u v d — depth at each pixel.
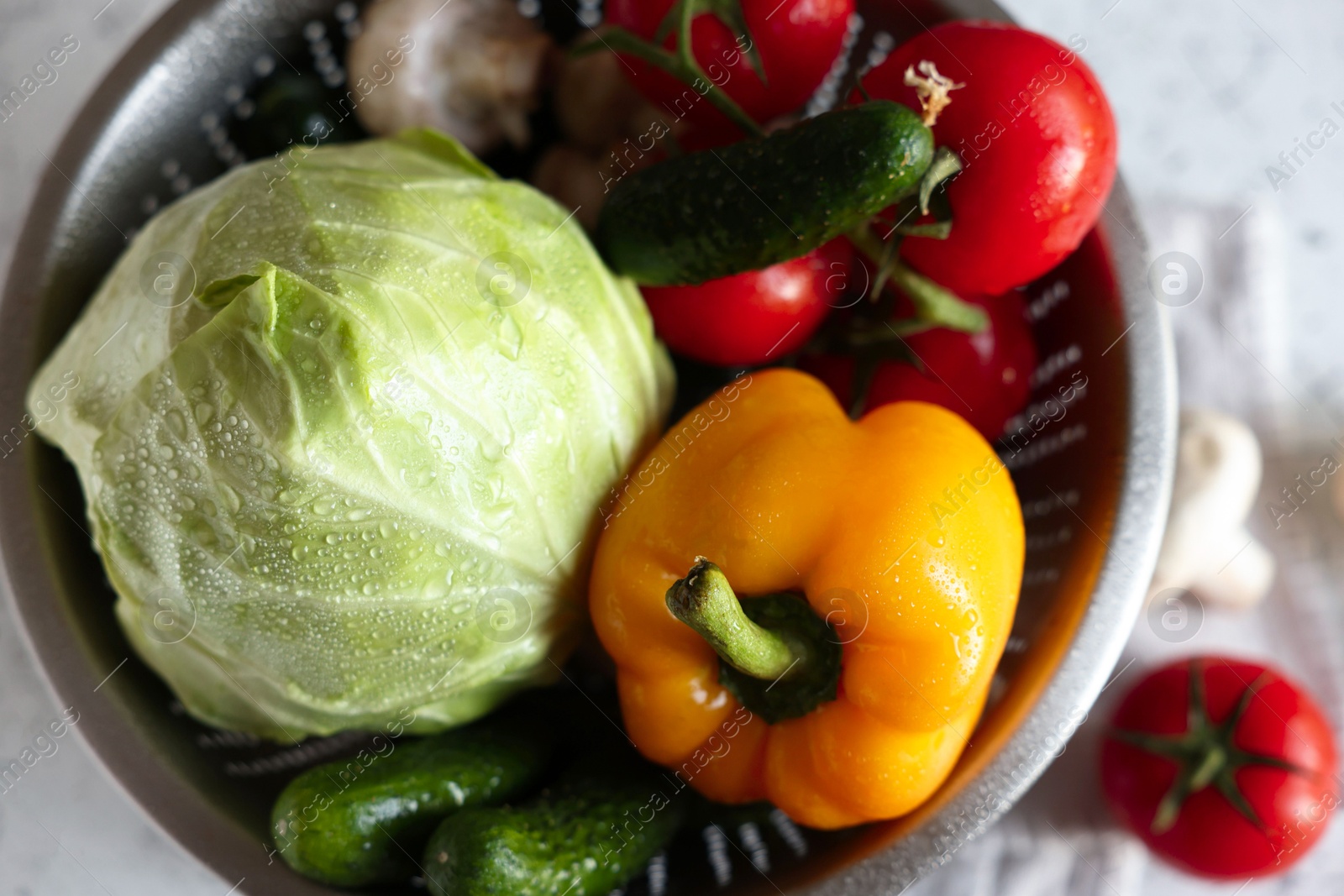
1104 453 0.41
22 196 0.52
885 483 0.39
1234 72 0.54
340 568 0.37
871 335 0.43
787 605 0.39
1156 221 0.52
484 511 0.38
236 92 0.46
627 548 0.40
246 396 0.36
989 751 0.40
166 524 0.37
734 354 0.43
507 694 0.42
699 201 0.39
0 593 0.50
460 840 0.38
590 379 0.39
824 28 0.42
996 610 0.39
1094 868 0.50
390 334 0.37
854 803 0.39
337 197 0.38
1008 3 0.54
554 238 0.40
